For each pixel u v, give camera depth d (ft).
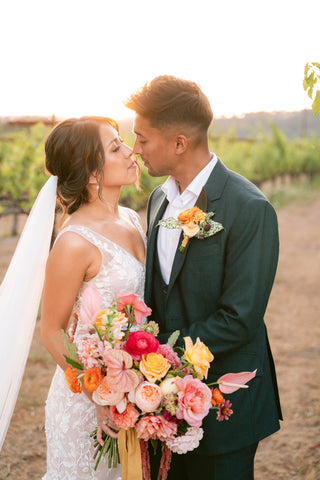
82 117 6.70
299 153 99.04
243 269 6.07
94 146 6.51
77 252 6.32
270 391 6.84
